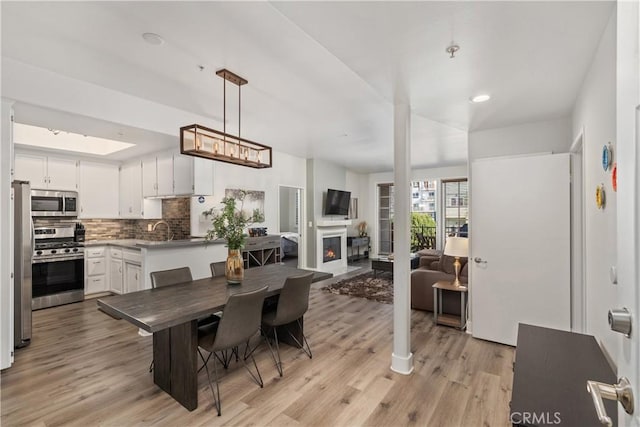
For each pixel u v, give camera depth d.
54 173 4.87
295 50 2.37
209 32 2.13
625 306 0.79
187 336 2.21
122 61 2.56
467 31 1.66
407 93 2.51
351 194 9.23
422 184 8.81
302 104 3.56
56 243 4.55
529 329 2.05
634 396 0.73
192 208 5.17
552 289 2.98
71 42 2.28
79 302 4.70
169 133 3.72
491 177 3.29
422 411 2.16
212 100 3.46
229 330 2.28
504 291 3.22
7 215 2.69
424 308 4.34
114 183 5.64
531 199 3.08
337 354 3.04
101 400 2.29
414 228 8.92
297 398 2.32
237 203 5.79
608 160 1.67
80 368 2.75
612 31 1.54
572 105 2.78
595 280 2.10
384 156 6.99
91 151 5.17
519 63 2.02
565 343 1.82
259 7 1.87
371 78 2.24
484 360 2.90
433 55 1.91
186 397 2.21
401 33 1.68
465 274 4.10
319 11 1.49
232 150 2.97
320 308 4.51
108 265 5.04
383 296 5.13
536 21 1.58
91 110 3.04
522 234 3.13
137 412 2.15
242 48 2.34
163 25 2.06
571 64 2.03
